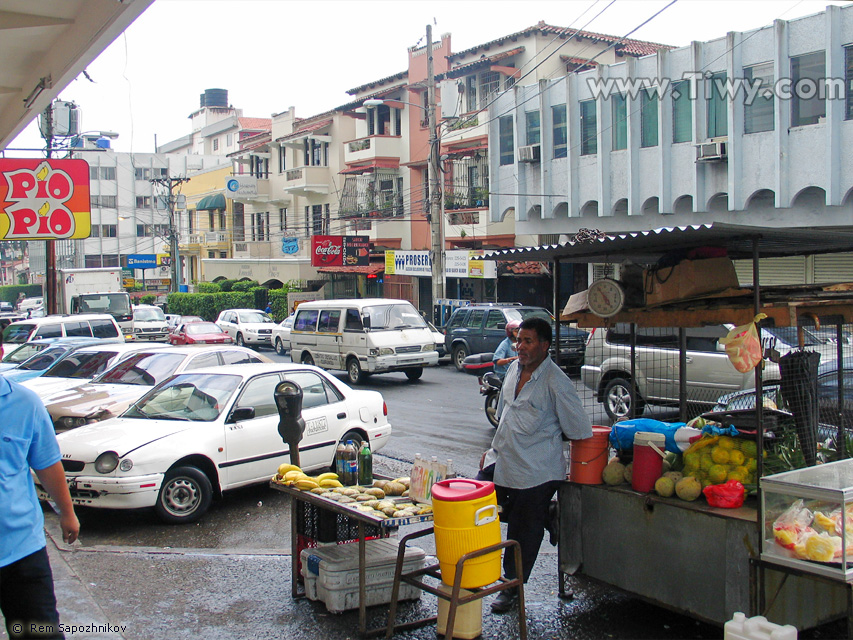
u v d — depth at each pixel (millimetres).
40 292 72625
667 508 4547
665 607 4574
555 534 5555
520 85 23812
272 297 40562
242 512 8055
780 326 4531
